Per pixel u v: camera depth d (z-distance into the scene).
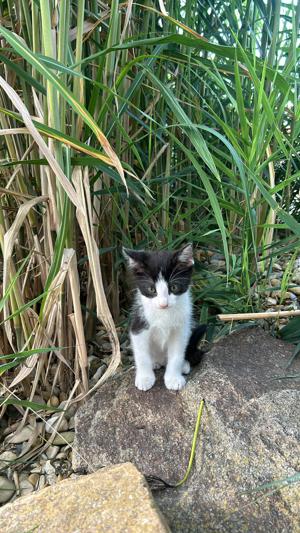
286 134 0.59
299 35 0.55
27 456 0.46
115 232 0.58
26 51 0.31
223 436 0.38
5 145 0.49
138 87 0.51
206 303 0.58
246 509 0.33
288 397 0.40
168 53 0.46
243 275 0.52
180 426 0.41
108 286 0.61
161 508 0.35
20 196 0.43
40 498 0.32
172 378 0.45
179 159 0.64
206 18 0.60
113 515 0.30
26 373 0.43
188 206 0.63
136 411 0.43
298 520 0.32
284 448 0.36
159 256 0.45
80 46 0.40
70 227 0.43
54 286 0.40
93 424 0.43
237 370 0.45
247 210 0.43
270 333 0.53
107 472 0.33
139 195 0.52
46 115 0.39
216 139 0.65
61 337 0.47
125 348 0.58
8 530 0.30
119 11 0.47
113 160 0.32
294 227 0.38
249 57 0.43
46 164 0.39
